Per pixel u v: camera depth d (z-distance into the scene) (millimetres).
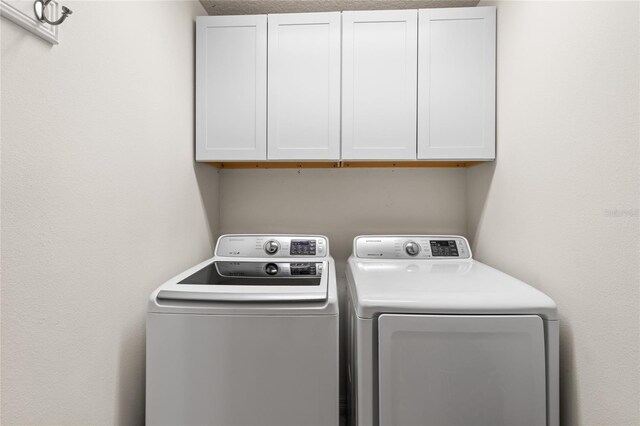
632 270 768
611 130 826
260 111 1577
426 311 936
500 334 918
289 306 994
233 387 990
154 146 1201
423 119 1538
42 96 712
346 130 1561
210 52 1577
